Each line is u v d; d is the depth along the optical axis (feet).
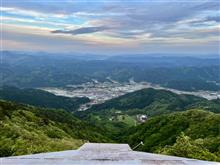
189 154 102.06
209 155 103.09
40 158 30.12
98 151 34.04
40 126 306.14
